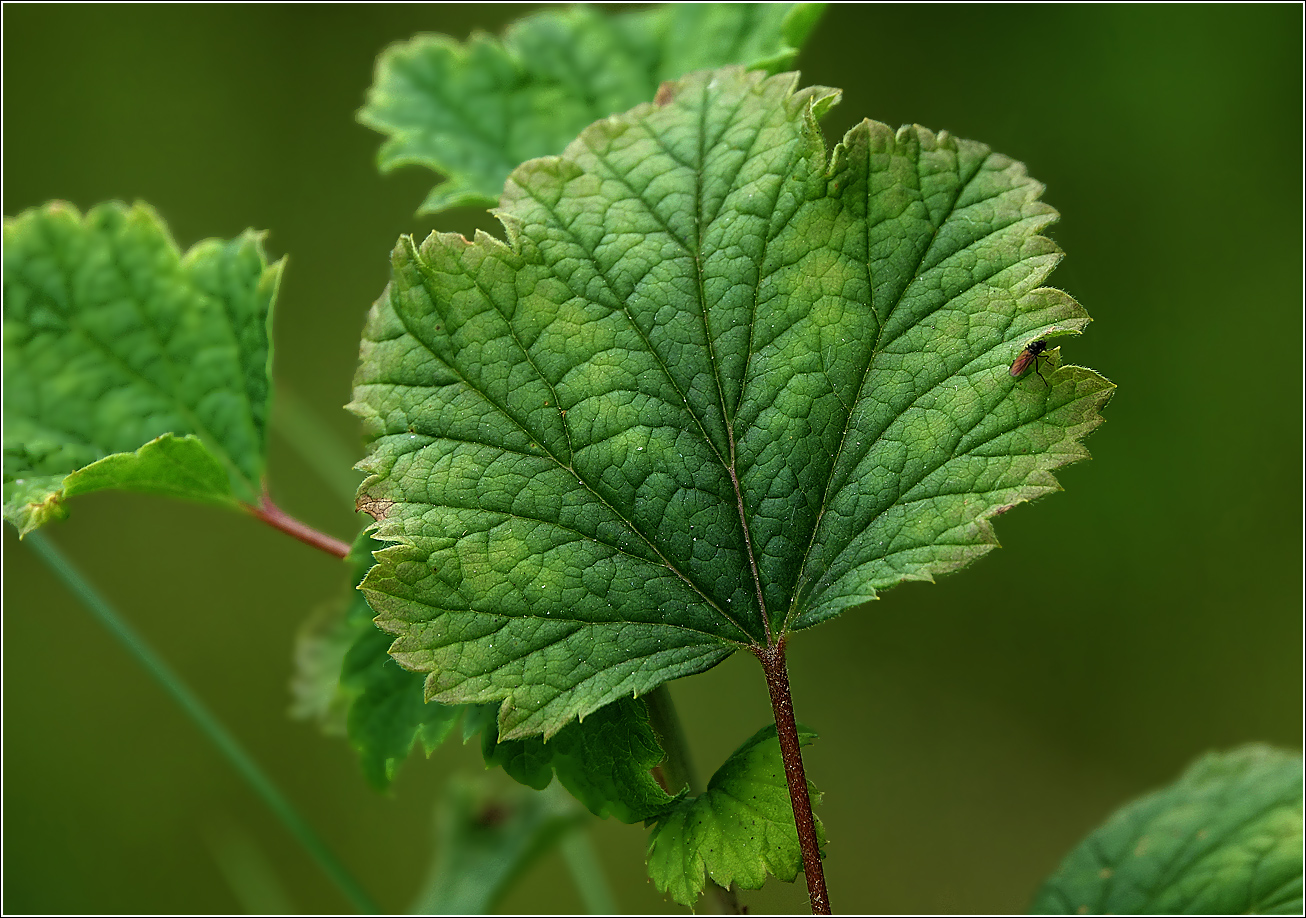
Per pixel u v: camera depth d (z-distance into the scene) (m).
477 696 0.38
